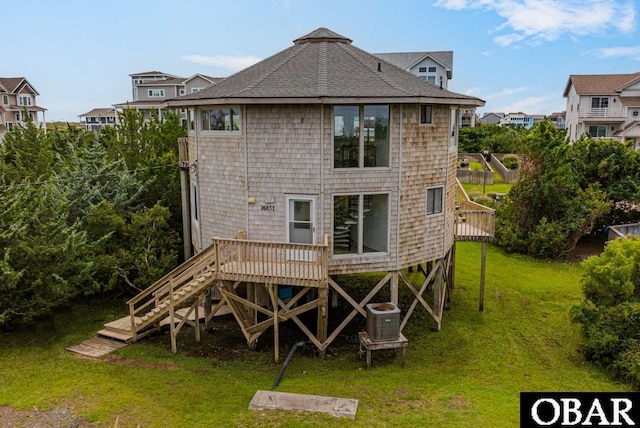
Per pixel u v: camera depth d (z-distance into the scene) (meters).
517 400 11.13
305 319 16.47
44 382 11.84
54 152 27.31
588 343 13.62
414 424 9.88
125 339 14.37
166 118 24.73
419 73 56.84
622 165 27.48
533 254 25.09
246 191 14.03
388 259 14.16
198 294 13.88
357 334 15.25
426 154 14.33
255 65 16.25
